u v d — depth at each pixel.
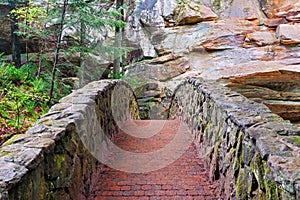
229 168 2.34
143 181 3.19
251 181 1.74
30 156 1.45
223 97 3.07
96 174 3.19
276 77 6.85
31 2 5.87
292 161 1.33
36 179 1.47
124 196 2.85
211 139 3.22
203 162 3.63
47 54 5.97
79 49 5.49
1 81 4.81
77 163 2.37
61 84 5.84
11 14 6.20
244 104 2.66
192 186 3.07
